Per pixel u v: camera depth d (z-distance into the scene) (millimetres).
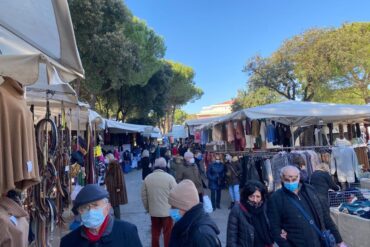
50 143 4883
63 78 3686
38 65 2625
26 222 2850
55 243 5516
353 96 26781
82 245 2256
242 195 3701
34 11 3473
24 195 4082
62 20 3475
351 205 5559
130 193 13422
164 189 5551
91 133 8578
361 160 9531
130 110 30703
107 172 7684
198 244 2518
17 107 2650
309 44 25484
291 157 8109
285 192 3641
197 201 2783
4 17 3664
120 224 2389
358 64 23922
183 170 7812
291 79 28484
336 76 24703
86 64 18031
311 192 3699
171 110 47906
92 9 16609
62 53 3742
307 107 9203
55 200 5449
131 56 18828
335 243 3580
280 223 3576
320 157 8656
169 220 5527
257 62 29375
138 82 24953
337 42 23828
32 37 3848
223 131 12766
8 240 2535
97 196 2266
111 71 18453
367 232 4949
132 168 25172
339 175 8266
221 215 8930
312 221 3516
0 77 2934
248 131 10656
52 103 5949
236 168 9375
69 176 6504
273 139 10320
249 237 3422
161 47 26703
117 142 26359
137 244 2359
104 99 28922
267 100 31906
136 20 24953
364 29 25359
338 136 13305
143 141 29891
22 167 2625
